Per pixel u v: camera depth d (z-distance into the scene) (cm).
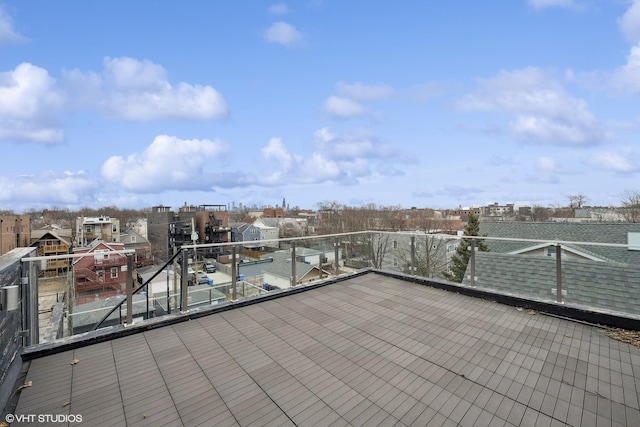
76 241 3409
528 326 305
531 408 183
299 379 215
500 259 689
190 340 276
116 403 187
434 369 227
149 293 453
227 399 192
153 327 299
